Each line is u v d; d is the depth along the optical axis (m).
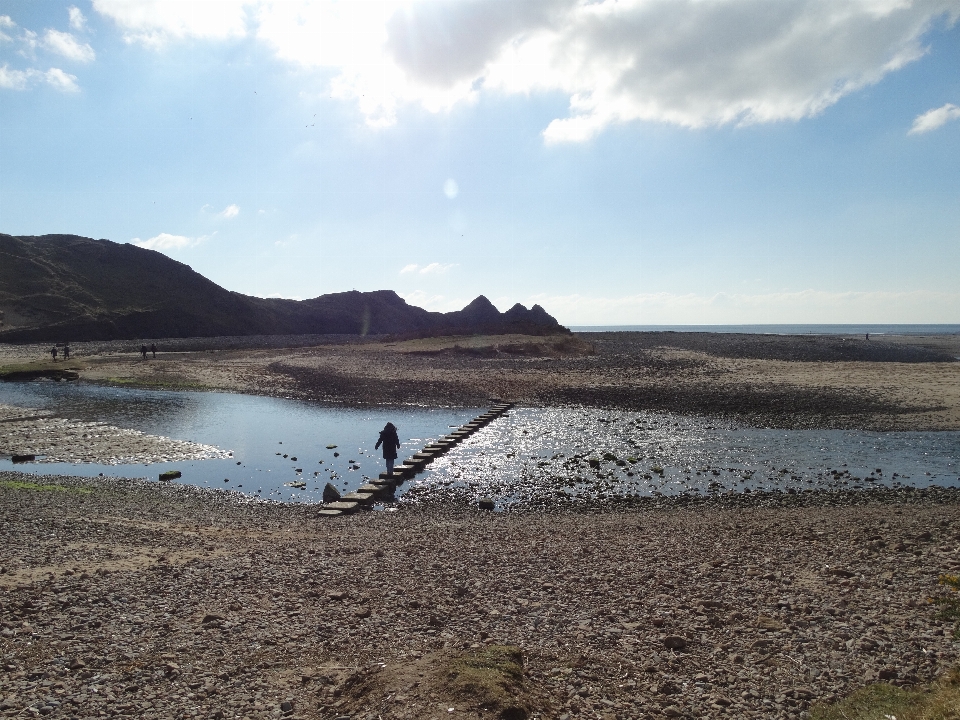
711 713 6.68
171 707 6.93
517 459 26.75
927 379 45.03
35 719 6.66
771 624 8.91
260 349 86.44
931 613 9.05
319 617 9.49
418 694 6.59
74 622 9.25
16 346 87.88
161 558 12.59
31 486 20.41
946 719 6.03
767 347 78.19
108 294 122.56
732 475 23.59
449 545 13.95
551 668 7.64
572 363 59.66
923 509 17.73
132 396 46.25
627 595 10.34
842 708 6.67
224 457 27.34
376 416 38.38
